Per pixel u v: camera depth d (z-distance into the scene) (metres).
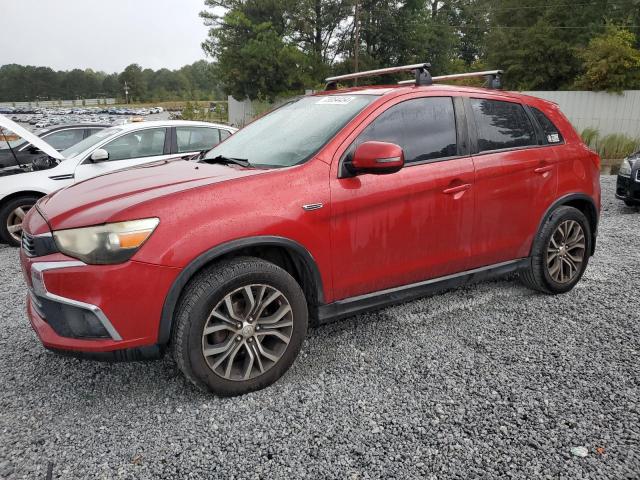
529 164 3.86
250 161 3.26
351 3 34.56
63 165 6.60
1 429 2.58
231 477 2.22
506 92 4.03
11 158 6.50
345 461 2.30
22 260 2.85
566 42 23.73
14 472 2.26
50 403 2.81
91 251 2.47
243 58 32.03
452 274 3.64
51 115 77.50
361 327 3.74
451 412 2.66
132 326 2.52
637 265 5.23
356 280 3.14
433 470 2.24
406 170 3.25
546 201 4.01
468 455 2.33
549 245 4.09
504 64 25.58
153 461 2.32
